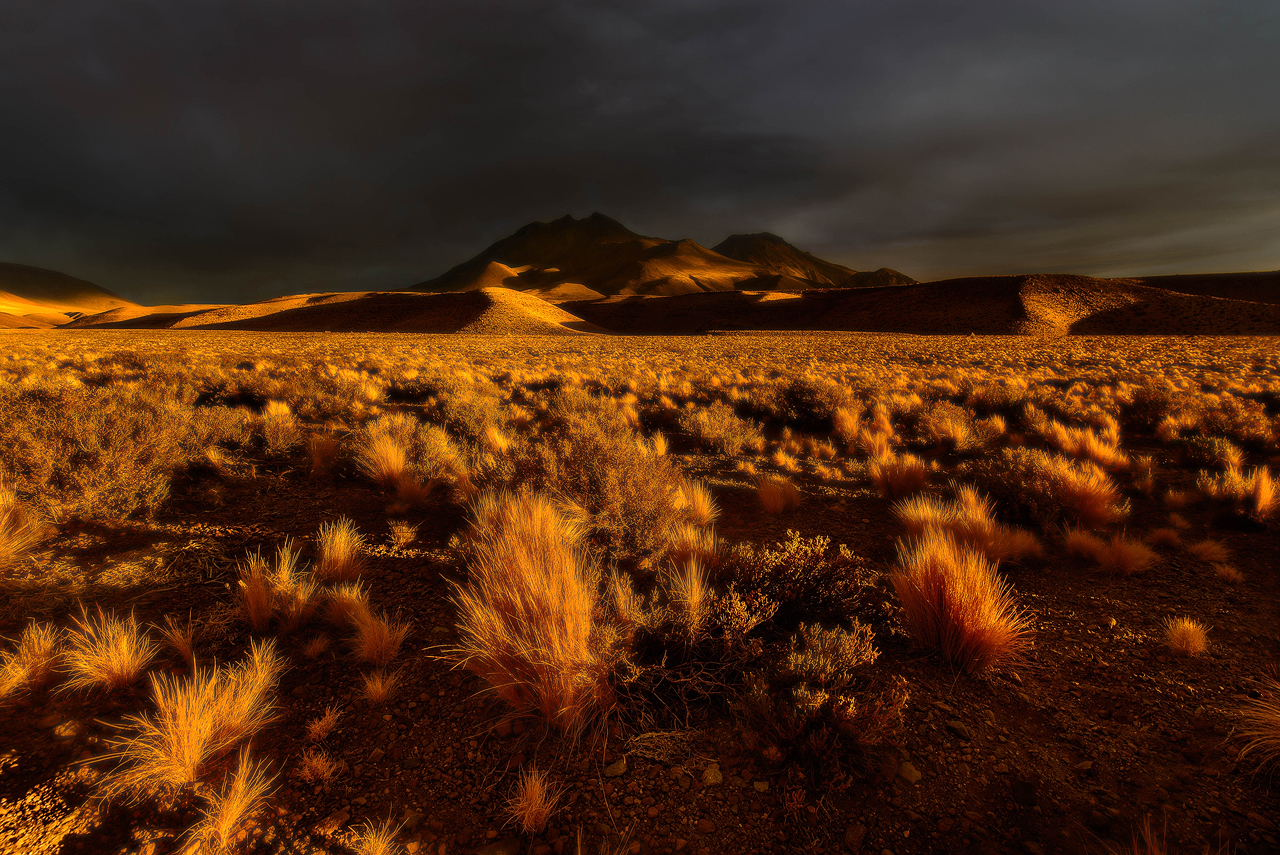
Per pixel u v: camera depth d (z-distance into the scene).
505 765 2.49
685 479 6.45
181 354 30.00
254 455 7.86
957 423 10.38
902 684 2.84
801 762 2.43
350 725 2.71
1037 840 2.14
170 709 2.40
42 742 2.50
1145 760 2.53
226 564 4.43
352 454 7.92
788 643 3.32
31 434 5.38
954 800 2.32
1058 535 5.46
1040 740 2.68
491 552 3.88
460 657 3.27
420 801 2.30
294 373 18.61
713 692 2.90
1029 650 3.44
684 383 18.64
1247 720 2.72
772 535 5.52
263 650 3.18
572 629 2.80
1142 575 4.52
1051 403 13.95
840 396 13.41
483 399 12.80
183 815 2.19
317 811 2.24
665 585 3.81
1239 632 3.62
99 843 2.05
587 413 10.31
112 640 3.01
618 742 2.62
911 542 5.25
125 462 5.33
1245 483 6.30
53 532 4.69
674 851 2.09
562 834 2.16
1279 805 2.27
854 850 2.10
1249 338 58.22
